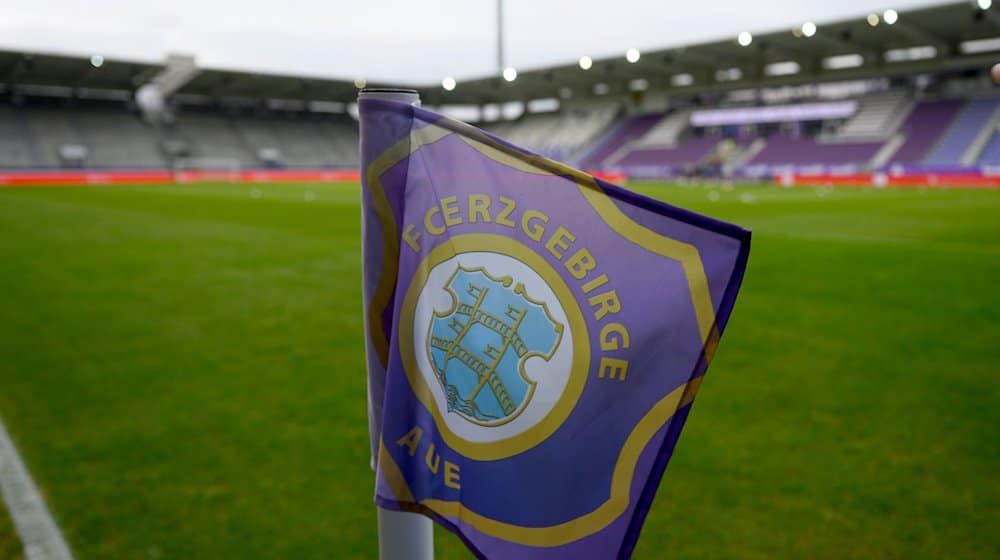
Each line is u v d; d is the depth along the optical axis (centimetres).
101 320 706
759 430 430
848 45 3609
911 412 459
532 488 139
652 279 129
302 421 443
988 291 842
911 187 3291
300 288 877
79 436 418
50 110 4541
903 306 766
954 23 3123
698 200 2470
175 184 4019
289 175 4753
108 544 300
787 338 640
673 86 4812
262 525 316
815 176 3641
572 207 132
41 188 3312
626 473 133
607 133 5009
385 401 145
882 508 333
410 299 142
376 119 137
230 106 5422
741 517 326
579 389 135
